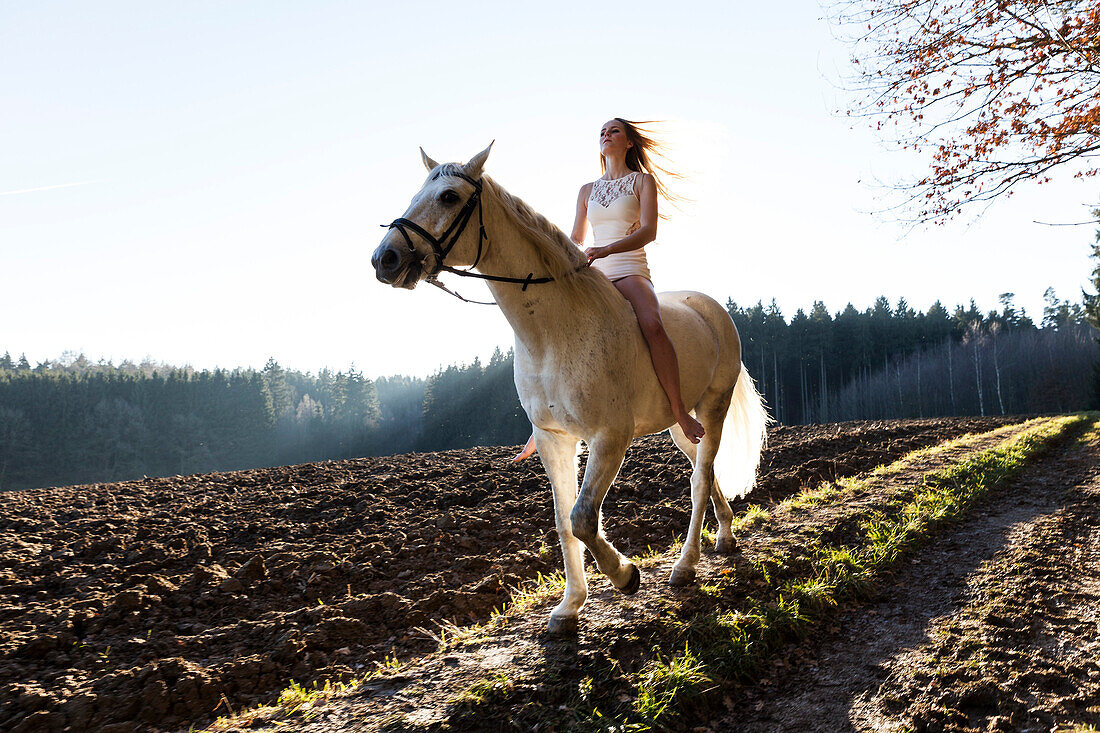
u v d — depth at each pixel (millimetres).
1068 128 5863
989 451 10711
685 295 4742
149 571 5195
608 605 3791
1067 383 55531
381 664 3525
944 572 4926
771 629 3693
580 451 4070
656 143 4406
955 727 2787
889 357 72500
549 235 3316
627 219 3916
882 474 8648
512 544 5664
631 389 3391
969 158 6328
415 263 2895
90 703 3051
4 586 4777
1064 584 4461
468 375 93500
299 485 9977
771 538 5266
